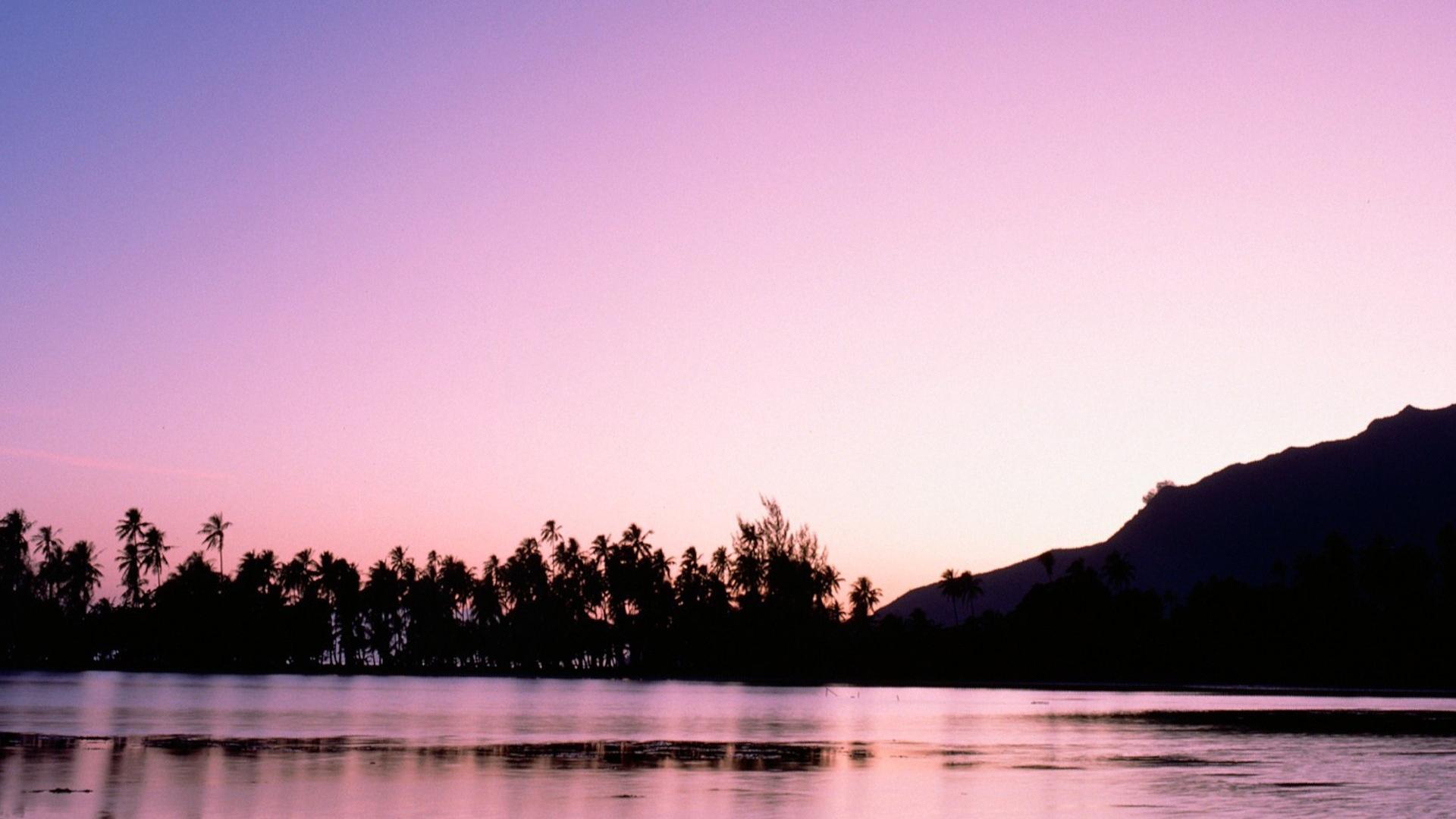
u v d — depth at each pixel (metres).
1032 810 29.19
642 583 194.38
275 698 87.62
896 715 74.69
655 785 33.41
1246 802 30.89
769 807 29.17
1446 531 199.12
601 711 76.12
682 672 193.38
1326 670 170.25
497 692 112.81
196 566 186.62
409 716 66.00
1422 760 42.78
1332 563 199.38
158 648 183.62
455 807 28.48
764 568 181.88
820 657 180.00
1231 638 183.88
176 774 34.28
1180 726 63.72
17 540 180.62
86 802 28.53
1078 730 59.62
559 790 31.94
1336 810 29.41
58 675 147.00
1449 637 167.00
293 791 31.02
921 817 27.91
